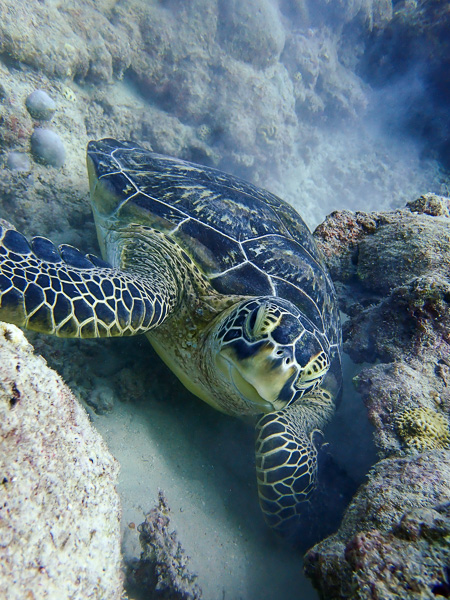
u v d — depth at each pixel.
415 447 0.62
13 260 0.52
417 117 3.28
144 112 1.62
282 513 0.68
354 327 0.92
